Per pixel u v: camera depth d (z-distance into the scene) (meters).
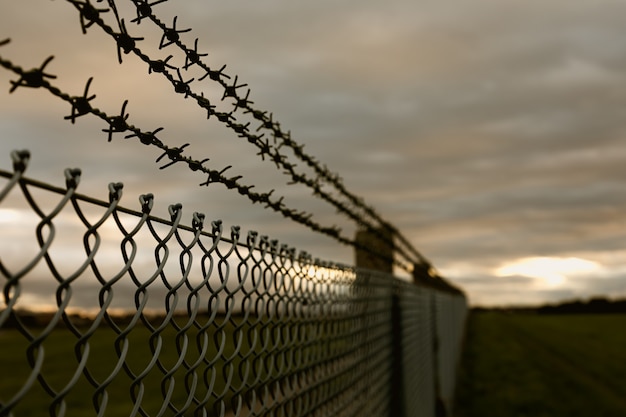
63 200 0.89
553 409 14.01
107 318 1.01
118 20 1.15
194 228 1.35
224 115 1.66
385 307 4.24
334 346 2.69
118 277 1.01
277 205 1.98
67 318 0.90
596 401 14.88
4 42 0.83
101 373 14.76
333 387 2.67
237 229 1.59
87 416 9.75
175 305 1.23
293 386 2.09
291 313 2.10
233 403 1.59
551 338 34.28
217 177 1.55
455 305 17.20
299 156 2.47
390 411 4.38
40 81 0.96
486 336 32.59
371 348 3.59
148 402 10.30
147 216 1.14
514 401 14.69
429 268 7.73
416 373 5.75
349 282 3.06
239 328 1.63
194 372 1.33
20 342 25.50
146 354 16.06
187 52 1.54
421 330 6.47
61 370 16.25
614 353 27.03
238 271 1.61
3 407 0.76
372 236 4.39
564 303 112.56
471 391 15.82
